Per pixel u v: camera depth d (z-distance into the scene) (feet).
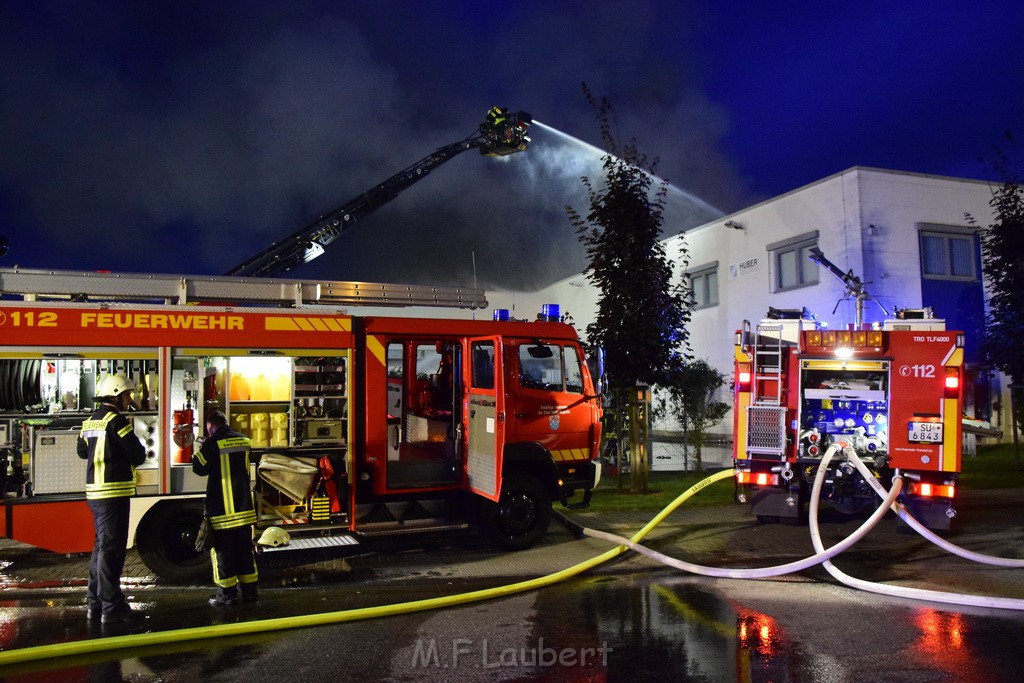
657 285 35.04
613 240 35.60
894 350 26.13
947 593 18.86
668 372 36.45
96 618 17.67
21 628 17.07
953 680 13.88
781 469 26.78
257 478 21.89
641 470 35.42
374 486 23.77
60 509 20.03
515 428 24.59
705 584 20.74
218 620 17.54
